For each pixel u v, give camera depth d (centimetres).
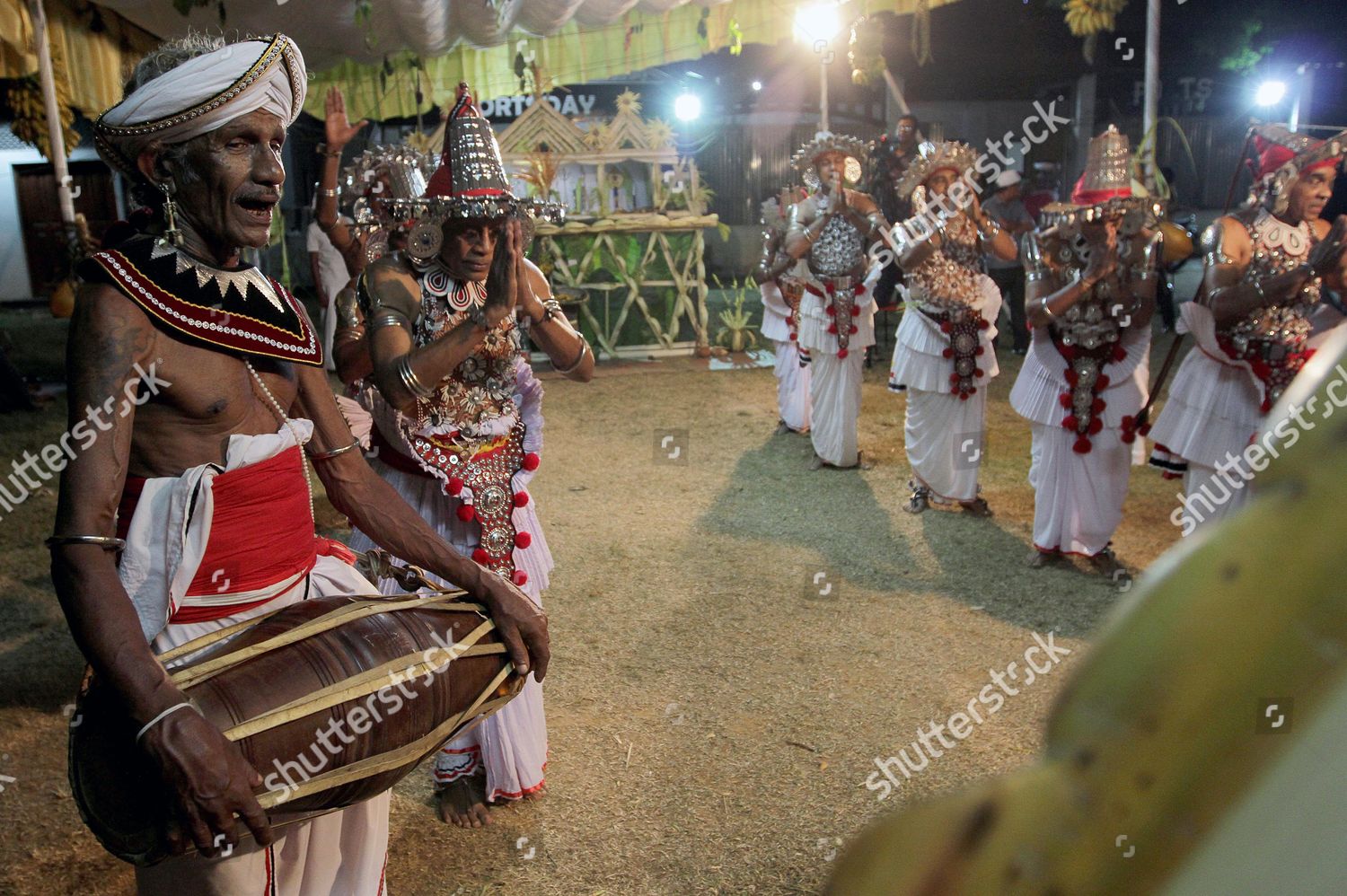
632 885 285
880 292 1151
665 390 945
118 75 777
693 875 288
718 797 325
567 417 846
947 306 560
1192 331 435
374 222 318
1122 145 468
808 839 302
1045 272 481
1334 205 796
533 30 881
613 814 317
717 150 1638
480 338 266
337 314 328
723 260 1656
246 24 667
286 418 205
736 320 1130
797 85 1623
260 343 196
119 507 189
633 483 666
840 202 637
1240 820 24
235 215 188
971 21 1401
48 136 776
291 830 204
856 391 670
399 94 1056
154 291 182
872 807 316
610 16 870
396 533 223
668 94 1575
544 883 286
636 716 376
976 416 581
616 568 521
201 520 185
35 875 292
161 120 180
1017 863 26
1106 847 25
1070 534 502
